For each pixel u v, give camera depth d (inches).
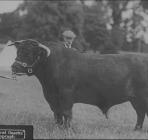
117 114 669.9
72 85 478.6
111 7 2132.1
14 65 482.9
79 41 1593.3
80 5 1665.8
